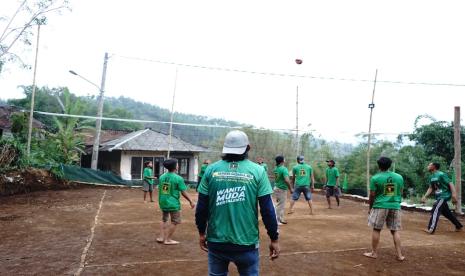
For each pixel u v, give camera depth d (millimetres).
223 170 2939
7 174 13883
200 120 42250
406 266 5609
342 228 8516
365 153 23297
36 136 20094
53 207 10844
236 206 2855
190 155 25781
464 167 16969
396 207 5848
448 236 7930
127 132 29828
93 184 16812
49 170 15773
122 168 23422
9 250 6047
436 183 8281
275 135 26984
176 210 6621
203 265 5387
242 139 2994
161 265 5352
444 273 5336
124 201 12789
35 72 15562
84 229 7789
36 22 15117
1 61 14875
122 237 7098
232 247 2844
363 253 6266
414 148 19812
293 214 10641
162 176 6715
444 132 18766
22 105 32594
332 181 12305
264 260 5730
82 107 20922
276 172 8977
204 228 3072
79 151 22688
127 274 4934
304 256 6004
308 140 24828
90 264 5332
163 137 25422
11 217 9047
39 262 5402
